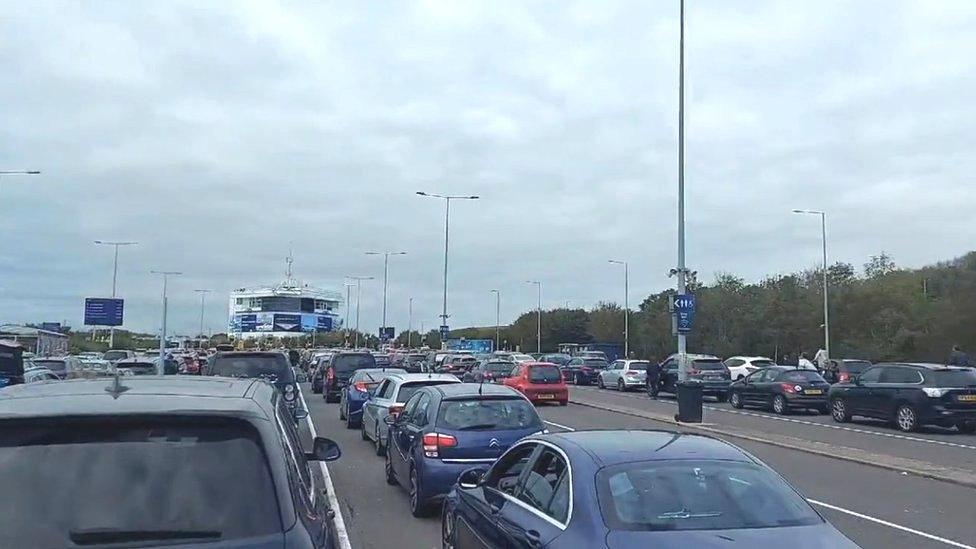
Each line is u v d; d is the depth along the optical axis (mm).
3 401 4043
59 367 28938
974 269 60312
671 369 36094
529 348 111062
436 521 10820
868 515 11320
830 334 63031
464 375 38719
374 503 12086
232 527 3639
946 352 53656
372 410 18078
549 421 25031
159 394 4250
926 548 9453
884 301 60562
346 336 94438
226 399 4230
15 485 3621
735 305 72312
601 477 5371
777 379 29203
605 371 45281
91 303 68250
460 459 10703
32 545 3475
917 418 22406
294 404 17891
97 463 3721
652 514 5066
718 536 4836
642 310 93000
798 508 5312
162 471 3740
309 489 4625
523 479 6375
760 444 19594
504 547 5961
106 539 3525
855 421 25984
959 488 13523
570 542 5004
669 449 5832
